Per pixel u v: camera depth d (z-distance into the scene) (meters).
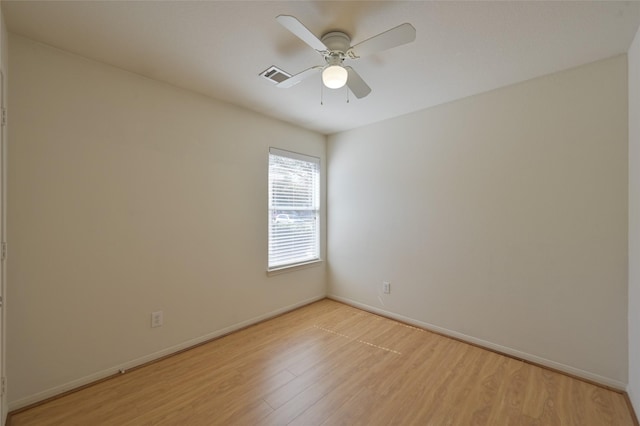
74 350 1.95
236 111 2.88
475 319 2.61
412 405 1.80
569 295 2.14
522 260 2.35
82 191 1.98
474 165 2.61
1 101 1.51
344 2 1.48
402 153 3.13
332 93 2.60
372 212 3.41
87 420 1.67
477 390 1.95
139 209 2.23
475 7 1.51
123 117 2.16
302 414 1.73
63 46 1.87
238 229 2.91
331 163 3.87
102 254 2.06
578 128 2.10
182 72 2.22
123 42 1.83
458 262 2.71
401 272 3.14
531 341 2.31
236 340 2.68
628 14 1.55
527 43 1.82
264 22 1.65
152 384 2.01
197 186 2.58
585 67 2.07
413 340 2.69
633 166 1.81
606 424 1.65
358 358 2.37
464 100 2.66
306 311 3.44
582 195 2.09
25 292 1.77
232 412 1.74
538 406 1.79
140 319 2.24
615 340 1.97
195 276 2.57
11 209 1.72
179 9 1.54
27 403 1.77
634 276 1.79
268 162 3.19
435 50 1.90
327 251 3.91
